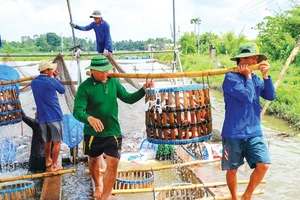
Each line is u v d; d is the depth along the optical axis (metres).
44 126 6.53
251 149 4.22
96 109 4.43
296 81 18.78
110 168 4.53
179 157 7.67
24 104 10.10
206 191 5.73
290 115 13.48
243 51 4.36
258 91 4.34
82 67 12.86
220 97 20.47
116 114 4.59
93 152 4.62
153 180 6.23
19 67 10.35
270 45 26.06
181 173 7.07
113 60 8.52
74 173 6.89
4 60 9.92
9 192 5.63
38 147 7.15
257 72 19.02
